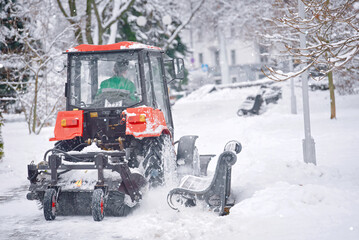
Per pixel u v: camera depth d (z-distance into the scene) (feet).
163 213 40.19
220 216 37.50
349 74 88.02
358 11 46.65
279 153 69.46
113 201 41.24
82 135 45.47
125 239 34.42
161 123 44.34
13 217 43.24
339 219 33.71
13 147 88.48
